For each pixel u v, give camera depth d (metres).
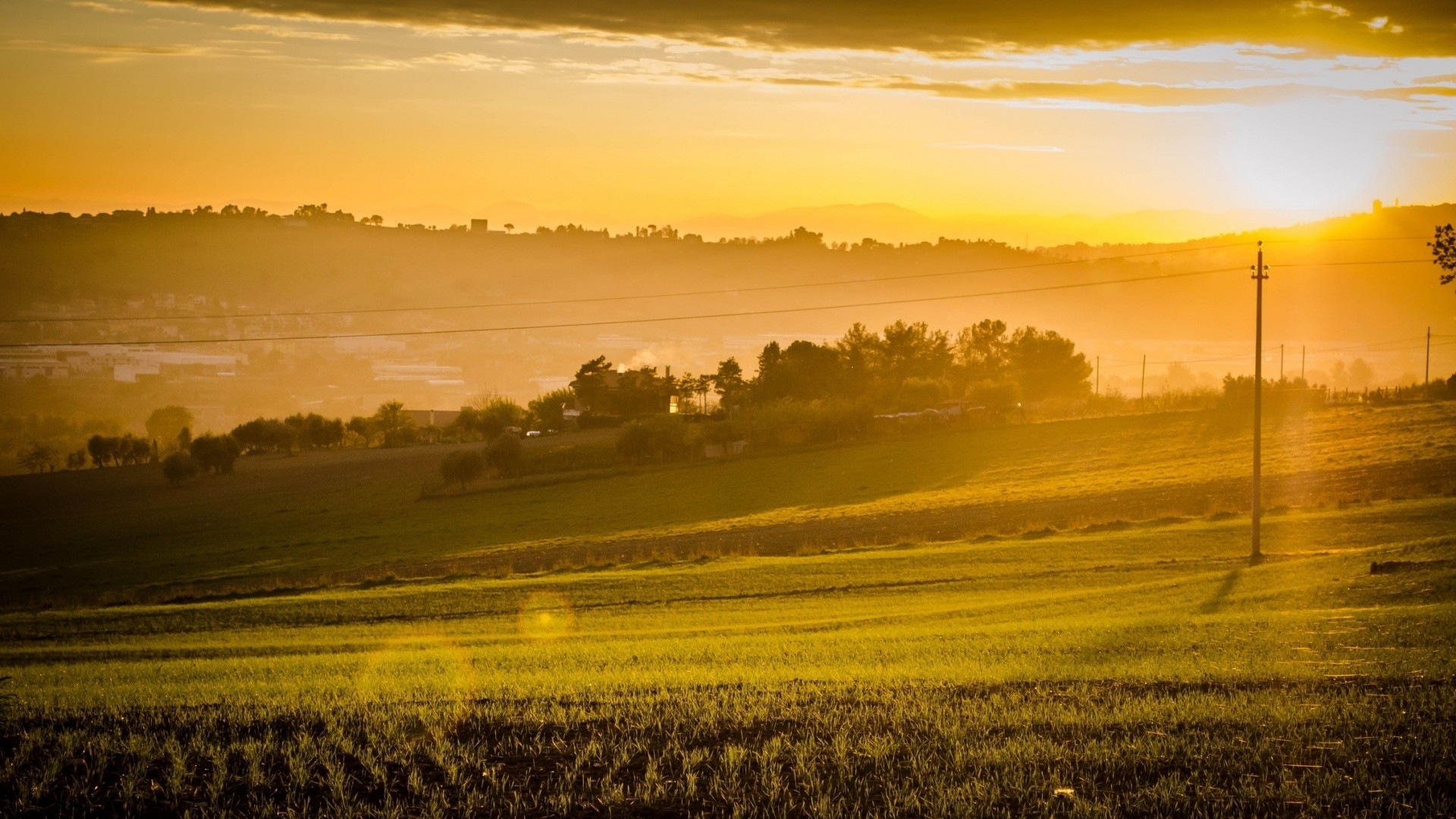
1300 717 15.01
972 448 104.69
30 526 101.62
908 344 169.50
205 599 51.75
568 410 165.25
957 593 41.38
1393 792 12.03
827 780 12.84
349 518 94.12
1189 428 102.12
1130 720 15.10
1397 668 18.80
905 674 20.19
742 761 13.51
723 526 72.56
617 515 82.81
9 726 15.73
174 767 13.55
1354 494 60.12
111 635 41.12
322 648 34.09
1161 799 11.91
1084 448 97.62
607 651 27.53
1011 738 14.34
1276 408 108.50
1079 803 11.80
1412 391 111.62
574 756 13.98
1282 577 37.19
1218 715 15.21
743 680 19.78
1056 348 164.62
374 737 14.71
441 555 67.56
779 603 41.28
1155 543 50.00
